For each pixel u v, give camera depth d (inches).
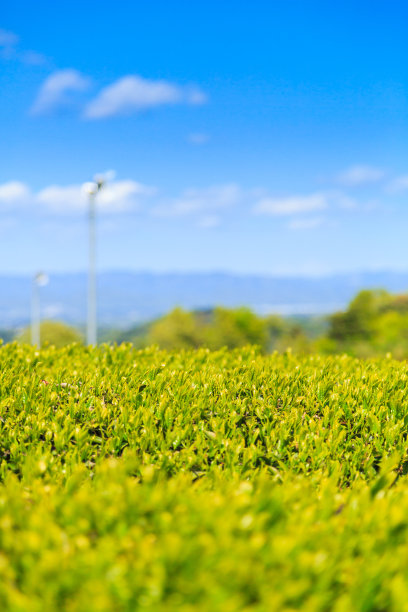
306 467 234.1
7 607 118.2
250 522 136.2
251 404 276.1
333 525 146.9
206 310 4156.0
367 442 252.2
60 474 209.6
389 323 3139.8
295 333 3779.5
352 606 121.5
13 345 391.2
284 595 117.6
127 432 245.9
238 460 236.4
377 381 304.3
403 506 152.3
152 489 158.2
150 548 127.0
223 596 112.3
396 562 128.6
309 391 287.4
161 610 113.4
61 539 133.4
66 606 117.6
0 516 149.2
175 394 277.1
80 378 300.4
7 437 241.9
